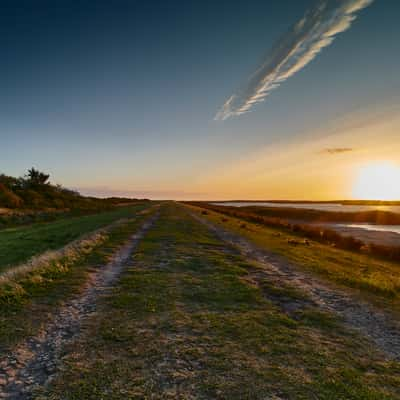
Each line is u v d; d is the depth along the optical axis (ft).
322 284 33.30
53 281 30.17
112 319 21.45
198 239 64.75
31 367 15.12
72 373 14.61
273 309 24.64
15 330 19.20
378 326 22.21
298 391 13.58
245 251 53.21
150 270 36.19
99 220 105.81
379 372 15.58
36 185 232.53
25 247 53.06
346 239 82.33
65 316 21.88
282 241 71.31
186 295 27.35
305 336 19.71
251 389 13.64
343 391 13.71
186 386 13.75
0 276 29.22
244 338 18.97
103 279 32.12
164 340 18.38
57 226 88.07
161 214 146.41
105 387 13.58
